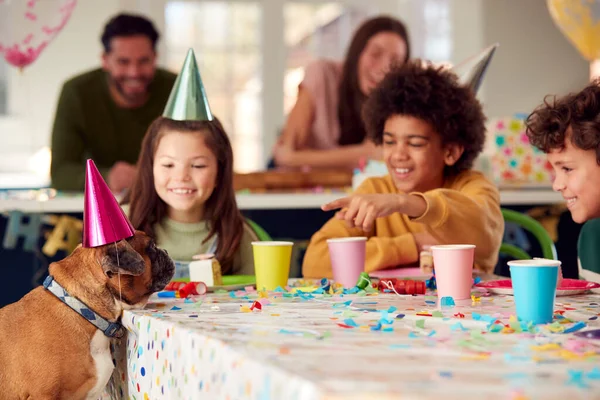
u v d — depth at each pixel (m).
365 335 0.93
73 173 3.79
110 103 3.96
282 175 3.10
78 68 5.87
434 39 6.00
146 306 1.30
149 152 1.84
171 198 1.80
